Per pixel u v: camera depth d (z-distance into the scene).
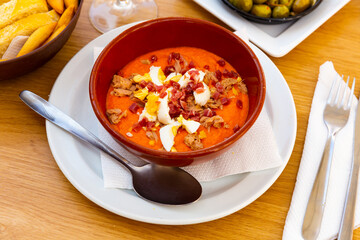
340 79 0.49
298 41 0.51
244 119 0.43
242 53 0.44
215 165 0.41
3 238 0.37
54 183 0.41
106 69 0.43
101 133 0.43
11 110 0.45
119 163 0.40
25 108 0.45
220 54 0.47
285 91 0.45
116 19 0.54
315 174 0.42
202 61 0.47
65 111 0.44
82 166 0.40
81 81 0.46
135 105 0.43
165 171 0.40
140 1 0.56
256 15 0.53
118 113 0.42
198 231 0.39
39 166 0.42
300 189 0.41
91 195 0.38
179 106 0.43
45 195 0.40
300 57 0.52
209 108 0.43
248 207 0.40
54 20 0.46
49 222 0.38
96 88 0.40
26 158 0.42
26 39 0.44
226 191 0.39
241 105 0.43
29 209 0.39
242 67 0.45
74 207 0.39
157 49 0.48
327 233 0.38
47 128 0.41
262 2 0.53
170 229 0.39
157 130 0.42
